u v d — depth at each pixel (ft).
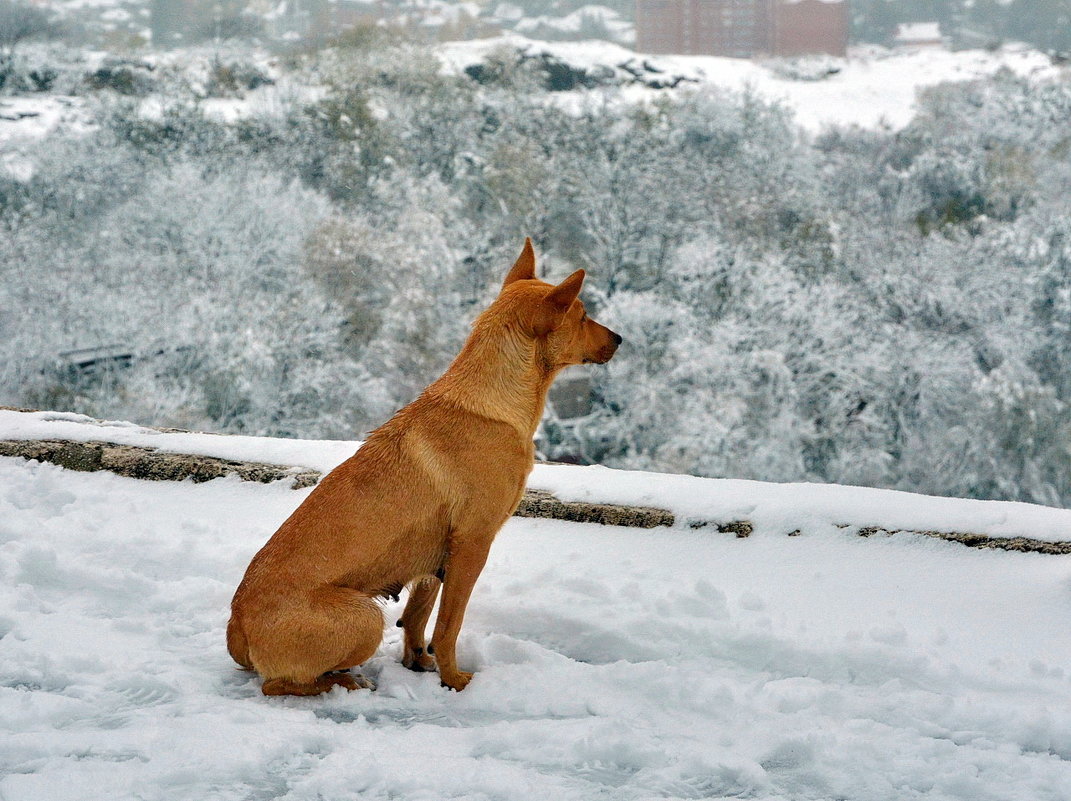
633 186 153.58
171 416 115.75
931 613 14.55
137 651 13.30
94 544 16.96
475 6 324.80
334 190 177.88
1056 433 121.39
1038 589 14.89
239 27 269.85
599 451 146.10
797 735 11.25
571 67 274.98
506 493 12.62
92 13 282.56
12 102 217.56
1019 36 319.68
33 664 12.66
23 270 122.93
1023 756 11.00
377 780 10.16
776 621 14.37
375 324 145.89
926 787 10.46
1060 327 125.90
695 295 137.49
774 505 17.47
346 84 201.77
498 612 14.98
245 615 12.11
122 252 136.36
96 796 9.58
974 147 181.06
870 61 315.17
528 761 10.93
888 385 122.72
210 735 10.82
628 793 10.25
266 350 119.85
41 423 22.75
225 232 135.85
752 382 126.21
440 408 12.66
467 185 188.75
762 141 198.29
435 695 12.69
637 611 14.79
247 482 19.84
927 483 122.42
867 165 184.65
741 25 329.52
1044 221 139.23
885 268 132.36
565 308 12.57
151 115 196.54
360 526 12.16
